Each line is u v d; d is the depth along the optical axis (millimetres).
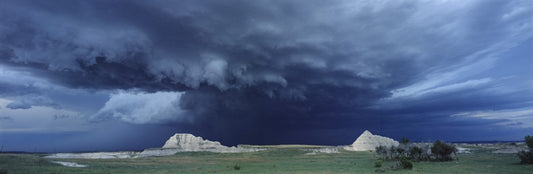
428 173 47219
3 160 62719
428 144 86812
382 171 51875
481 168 53688
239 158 137500
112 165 75125
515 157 78688
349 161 86125
